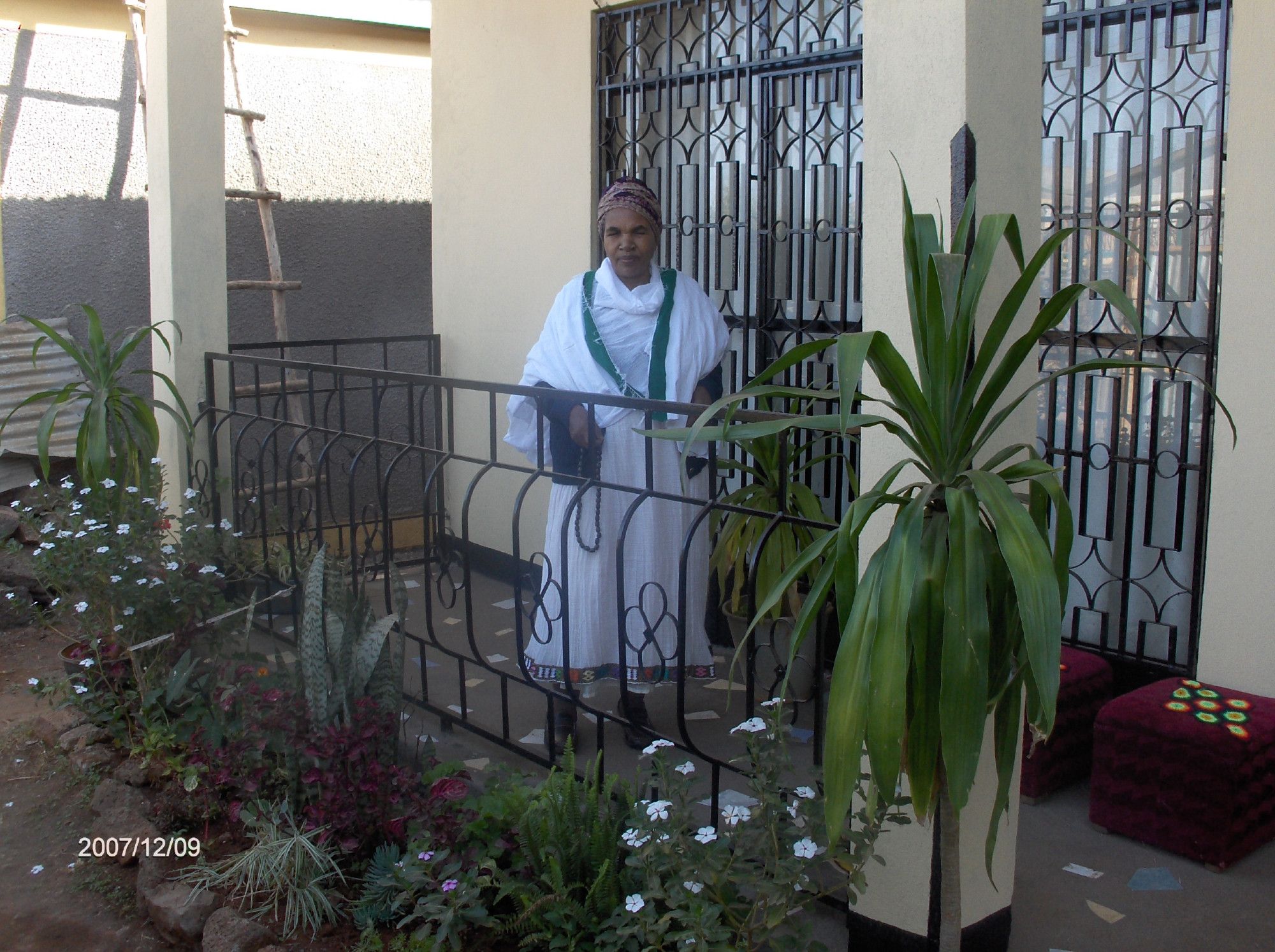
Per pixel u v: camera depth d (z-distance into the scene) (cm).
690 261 456
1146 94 332
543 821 258
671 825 221
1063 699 314
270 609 409
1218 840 276
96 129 581
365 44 657
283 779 305
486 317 541
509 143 514
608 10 461
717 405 187
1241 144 301
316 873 275
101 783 344
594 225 479
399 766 294
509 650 435
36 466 575
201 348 471
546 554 344
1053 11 350
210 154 466
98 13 579
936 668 181
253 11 612
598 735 303
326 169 647
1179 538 337
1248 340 303
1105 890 271
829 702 183
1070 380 356
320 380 641
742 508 261
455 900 247
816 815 216
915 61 217
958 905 203
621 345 345
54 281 575
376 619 313
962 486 191
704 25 436
